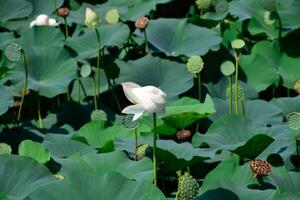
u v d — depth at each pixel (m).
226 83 8.19
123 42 8.45
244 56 8.38
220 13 9.09
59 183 5.01
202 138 6.28
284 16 8.85
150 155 6.06
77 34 9.16
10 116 7.99
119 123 7.41
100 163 5.82
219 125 6.41
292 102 7.35
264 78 8.21
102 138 6.78
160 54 8.54
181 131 6.64
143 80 8.05
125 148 6.22
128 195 4.96
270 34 8.86
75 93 8.37
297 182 5.57
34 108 8.26
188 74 7.96
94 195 4.97
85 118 7.74
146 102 5.27
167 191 6.20
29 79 7.86
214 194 5.12
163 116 6.61
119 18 9.25
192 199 5.14
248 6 9.42
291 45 8.66
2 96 7.05
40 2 10.52
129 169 5.73
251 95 7.94
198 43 8.52
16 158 5.55
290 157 6.26
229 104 7.34
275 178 5.54
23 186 5.42
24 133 7.17
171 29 8.77
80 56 8.46
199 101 7.57
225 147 5.96
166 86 7.95
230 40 9.02
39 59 8.03
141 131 6.75
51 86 7.79
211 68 8.32
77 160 5.97
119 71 8.24
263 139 5.74
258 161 5.57
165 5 10.59
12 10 9.95
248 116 7.17
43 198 4.93
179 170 6.00
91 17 8.10
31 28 8.86
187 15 10.33
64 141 6.60
